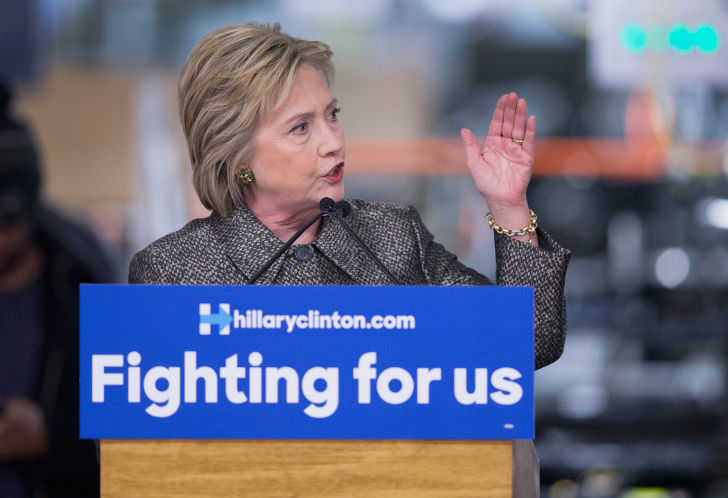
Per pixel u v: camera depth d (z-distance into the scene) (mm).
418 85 14375
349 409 3910
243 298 3908
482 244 14141
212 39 5145
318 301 3906
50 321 8141
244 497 3926
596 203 14086
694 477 13016
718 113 14008
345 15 14320
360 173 14359
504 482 3932
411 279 5238
